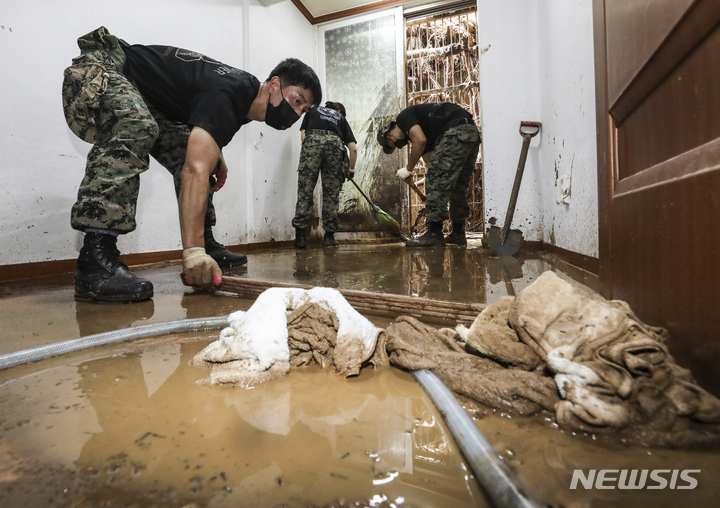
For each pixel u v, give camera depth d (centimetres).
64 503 35
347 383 65
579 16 183
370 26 499
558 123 236
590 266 165
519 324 62
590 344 55
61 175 217
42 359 78
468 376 60
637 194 68
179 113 169
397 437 47
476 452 39
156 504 35
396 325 87
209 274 143
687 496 35
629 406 47
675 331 56
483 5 324
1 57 191
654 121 64
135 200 141
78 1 226
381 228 512
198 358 75
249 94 163
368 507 34
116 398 59
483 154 329
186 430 49
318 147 407
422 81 539
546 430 48
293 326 78
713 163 46
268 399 59
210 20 340
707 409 44
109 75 139
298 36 485
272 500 35
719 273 46
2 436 48
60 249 218
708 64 48
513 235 268
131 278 136
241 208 385
